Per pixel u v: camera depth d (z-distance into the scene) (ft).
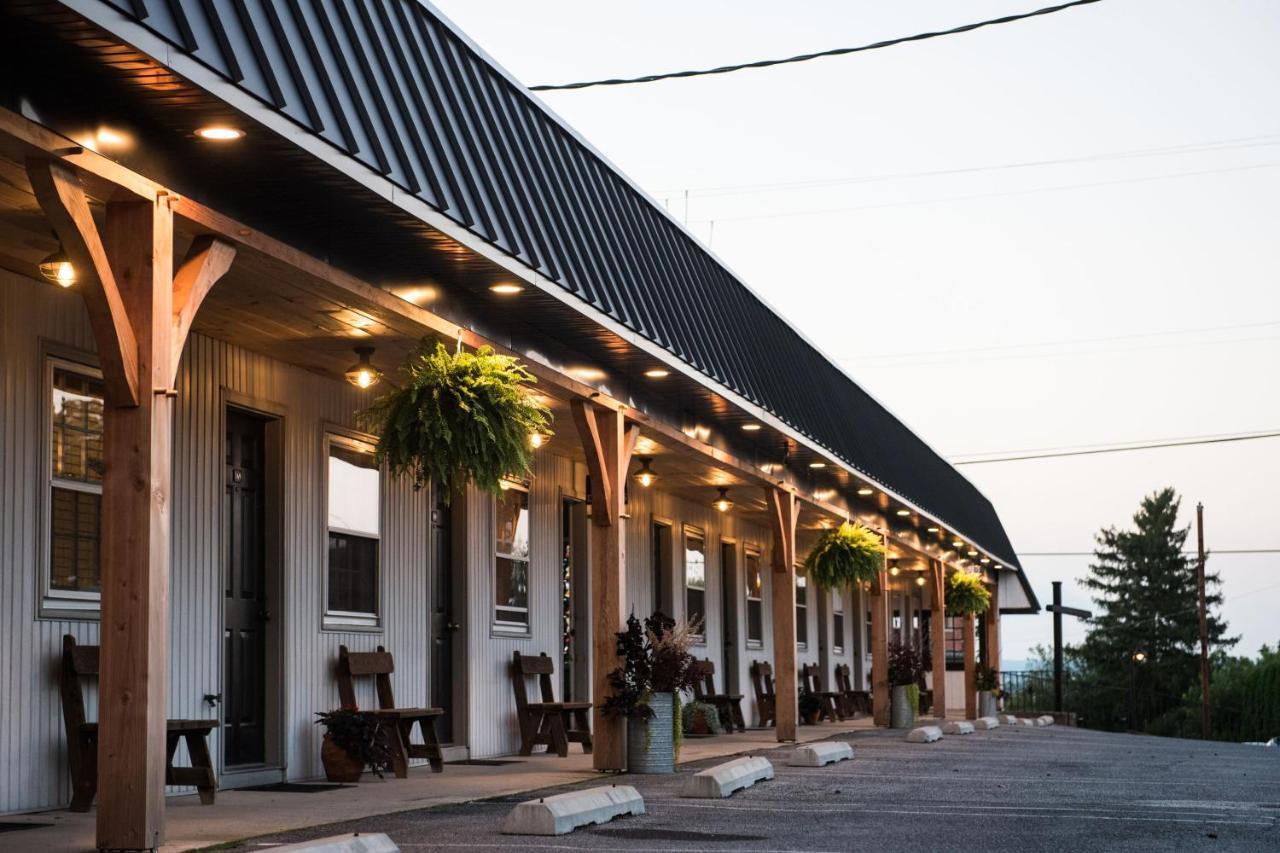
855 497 83.15
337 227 30.55
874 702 85.35
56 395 31.94
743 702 82.48
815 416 69.62
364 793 36.40
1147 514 287.48
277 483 40.45
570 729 57.72
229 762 38.06
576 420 43.83
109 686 23.15
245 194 27.20
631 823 30.40
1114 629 282.15
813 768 48.98
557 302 37.83
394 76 31.50
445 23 36.32
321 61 27.30
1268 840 28.12
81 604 32.24
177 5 22.16
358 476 44.65
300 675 40.75
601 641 44.50
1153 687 277.64
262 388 39.70
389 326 35.86
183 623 35.96
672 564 72.23
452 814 31.73
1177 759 59.21
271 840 26.11
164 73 22.12
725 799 36.60
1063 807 34.88
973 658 117.08
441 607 49.98
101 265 22.56
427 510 49.01
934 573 107.86
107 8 20.56
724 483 67.67
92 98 22.70
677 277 51.60
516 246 34.94
